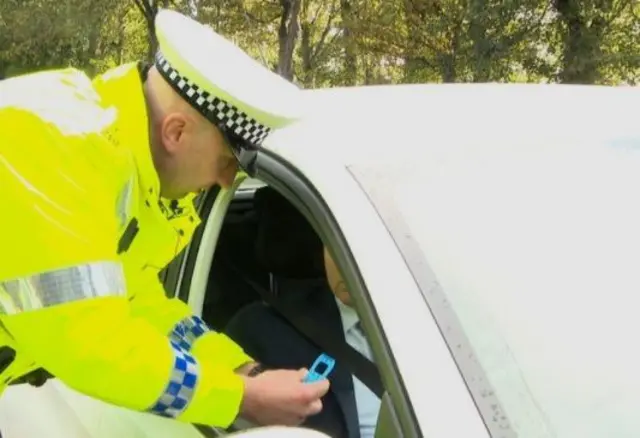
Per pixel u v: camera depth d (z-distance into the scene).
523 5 11.40
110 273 1.32
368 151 1.57
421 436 1.17
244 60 1.46
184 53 1.37
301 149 1.58
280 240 2.00
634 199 1.61
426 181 1.52
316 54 15.09
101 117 1.36
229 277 2.14
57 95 1.37
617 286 1.46
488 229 1.48
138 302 1.66
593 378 1.32
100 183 1.32
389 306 1.29
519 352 1.32
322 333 1.81
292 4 14.34
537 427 1.22
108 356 1.32
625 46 11.34
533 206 1.55
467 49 12.34
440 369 1.23
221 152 1.43
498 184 1.57
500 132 1.70
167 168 1.45
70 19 13.74
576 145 1.70
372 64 14.35
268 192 2.02
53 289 1.28
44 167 1.28
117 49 15.33
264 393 1.46
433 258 1.39
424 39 12.97
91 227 1.30
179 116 1.40
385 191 1.48
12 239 1.27
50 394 2.03
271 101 1.38
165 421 1.70
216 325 2.10
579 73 11.26
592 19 11.09
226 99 1.36
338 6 14.95
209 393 1.42
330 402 1.68
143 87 1.43
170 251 1.62
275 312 1.97
